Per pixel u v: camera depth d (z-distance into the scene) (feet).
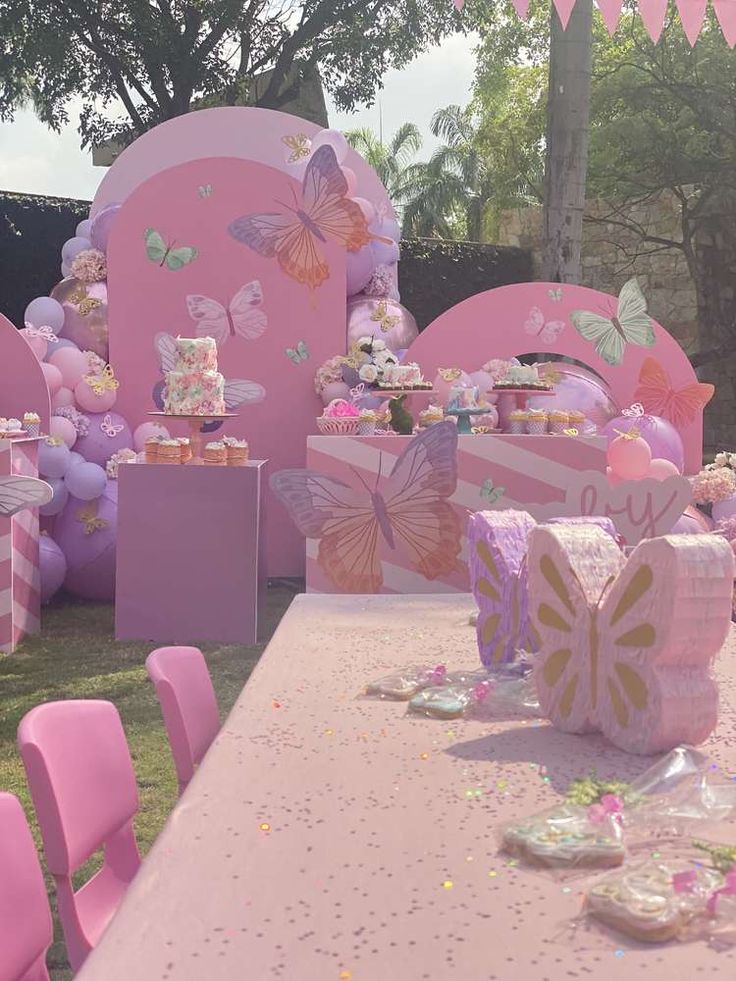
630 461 20.15
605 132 48.47
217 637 18.99
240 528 18.86
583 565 5.74
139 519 18.94
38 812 5.28
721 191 49.83
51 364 22.97
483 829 4.32
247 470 18.81
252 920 3.52
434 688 6.41
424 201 89.56
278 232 24.47
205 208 24.23
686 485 13.97
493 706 6.21
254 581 18.93
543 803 4.63
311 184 24.50
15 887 4.66
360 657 7.70
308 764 5.19
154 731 13.97
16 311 34.47
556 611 5.80
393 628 8.80
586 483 16.14
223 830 4.31
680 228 50.88
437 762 5.22
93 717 6.00
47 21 48.37
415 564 18.22
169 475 18.85
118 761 6.15
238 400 20.59
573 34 30.71
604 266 53.21
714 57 47.50
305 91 53.26
